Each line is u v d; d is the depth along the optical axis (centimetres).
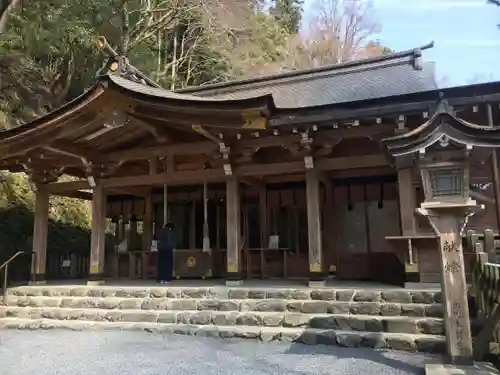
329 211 1028
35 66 1489
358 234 1002
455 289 441
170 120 805
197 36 2238
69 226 1417
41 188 1027
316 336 580
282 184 1084
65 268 1296
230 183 871
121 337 639
